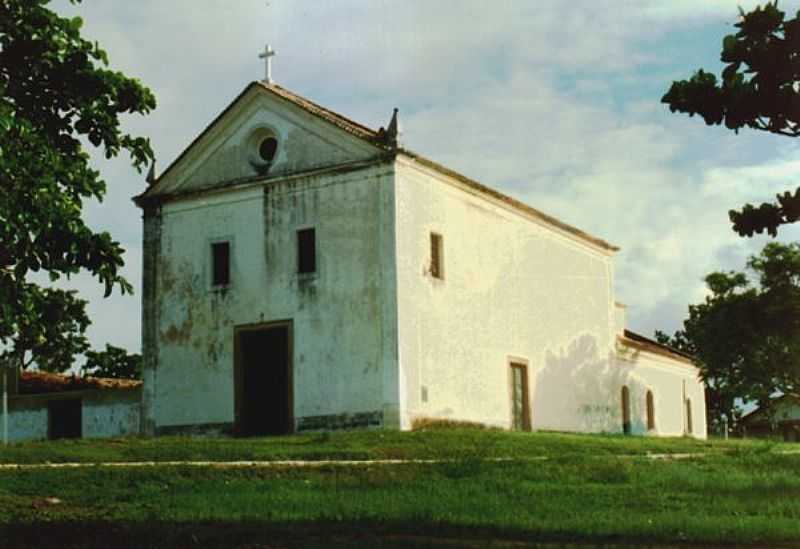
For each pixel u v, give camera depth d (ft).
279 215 95.45
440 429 87.81
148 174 102.68
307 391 91.81
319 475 58.85
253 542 37.29
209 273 98.37
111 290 46.29
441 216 96.27
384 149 90.58
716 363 157.79
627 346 132.57
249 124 98.07
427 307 92.68
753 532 39.40
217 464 61.00
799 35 34.94
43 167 44.86
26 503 49.90
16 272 44.96
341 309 91.25
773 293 154.61
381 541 36.91
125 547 37.32
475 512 44.73
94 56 47.85
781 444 101.09
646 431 135.95
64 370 176.14
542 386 111.34
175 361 98.99
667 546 36.81
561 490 52.85
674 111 36.63
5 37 45.85
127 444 71.77
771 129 36.24
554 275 116.88
